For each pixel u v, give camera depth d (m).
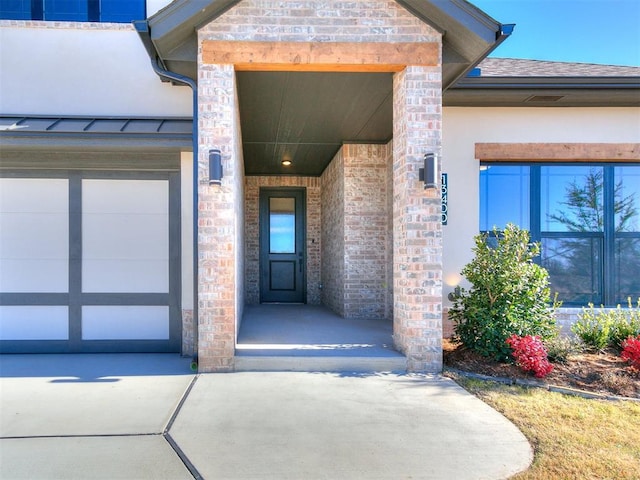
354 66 5.00
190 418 3.63
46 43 6.49
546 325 5.25
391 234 7.64
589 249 7.13
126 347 5.93
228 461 2.94
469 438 3.32
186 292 5.87
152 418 3.62
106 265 5.95
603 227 7.15
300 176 10.48
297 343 5.57
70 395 4.17
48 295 5.89
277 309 9.20
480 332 5.12
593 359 5.14
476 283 5.26
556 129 7.02
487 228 7.12
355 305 7.80
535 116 7.03
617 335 5.56
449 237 6.93
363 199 7.87
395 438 3.31
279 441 3.24
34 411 3.78
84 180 5.95
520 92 6.47
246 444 3.19
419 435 3.36
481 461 2.98
